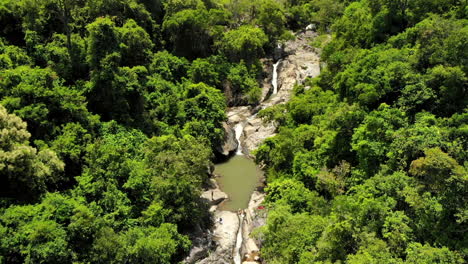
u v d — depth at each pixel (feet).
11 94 136.67
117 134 160.45
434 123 122.01
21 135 112.98
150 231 123.54
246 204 161.68
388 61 155.94
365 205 106.01
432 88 135.23
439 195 99.04
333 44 226.58
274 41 309.63
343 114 142.31
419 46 147.84
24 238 98.84
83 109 151.23
